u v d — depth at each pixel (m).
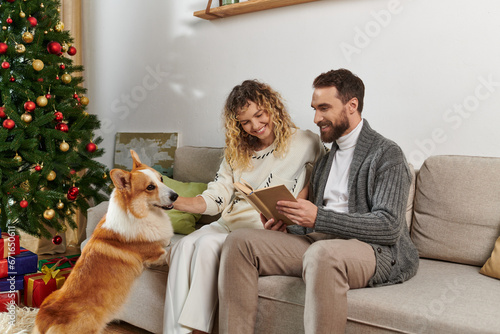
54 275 2.20
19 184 2.48
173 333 1.53
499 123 1.86
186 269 1.58
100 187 2.95
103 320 1.62
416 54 2.05
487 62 1.87
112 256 1.63
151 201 1.66
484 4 1.87
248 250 1.42
